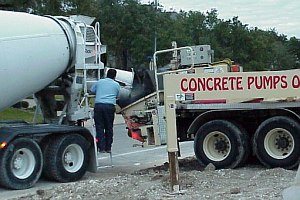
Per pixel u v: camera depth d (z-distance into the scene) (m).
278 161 11.96
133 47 63.34
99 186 10.22
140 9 64.06
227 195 8.99
